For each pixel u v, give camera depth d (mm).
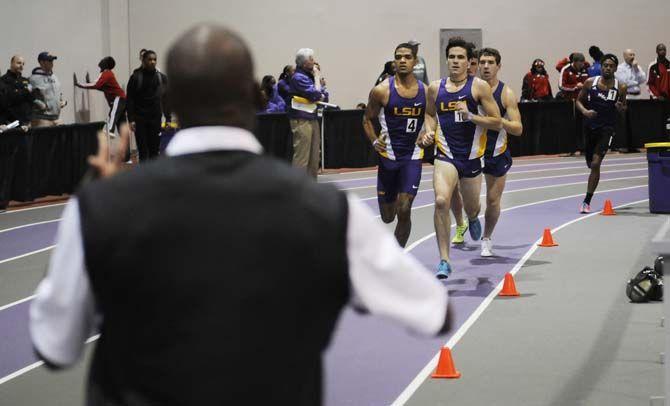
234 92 3051
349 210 2998
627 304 11797
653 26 39562
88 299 2957
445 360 8922
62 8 29750
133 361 2867
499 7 37969
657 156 20094
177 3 34781
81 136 24250
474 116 12680
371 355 9734
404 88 13047
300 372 2932
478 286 13094
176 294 2846
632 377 8758
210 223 2896
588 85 19953
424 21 37219
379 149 13242
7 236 18141
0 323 11453
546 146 35219
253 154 3062
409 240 17188
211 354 2832
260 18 35594
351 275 2982
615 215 20109
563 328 10688
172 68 3055
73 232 2922
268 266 2885
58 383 9016
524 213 20656
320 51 36281
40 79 25531
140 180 2963
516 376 8883
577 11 38812
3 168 21453
